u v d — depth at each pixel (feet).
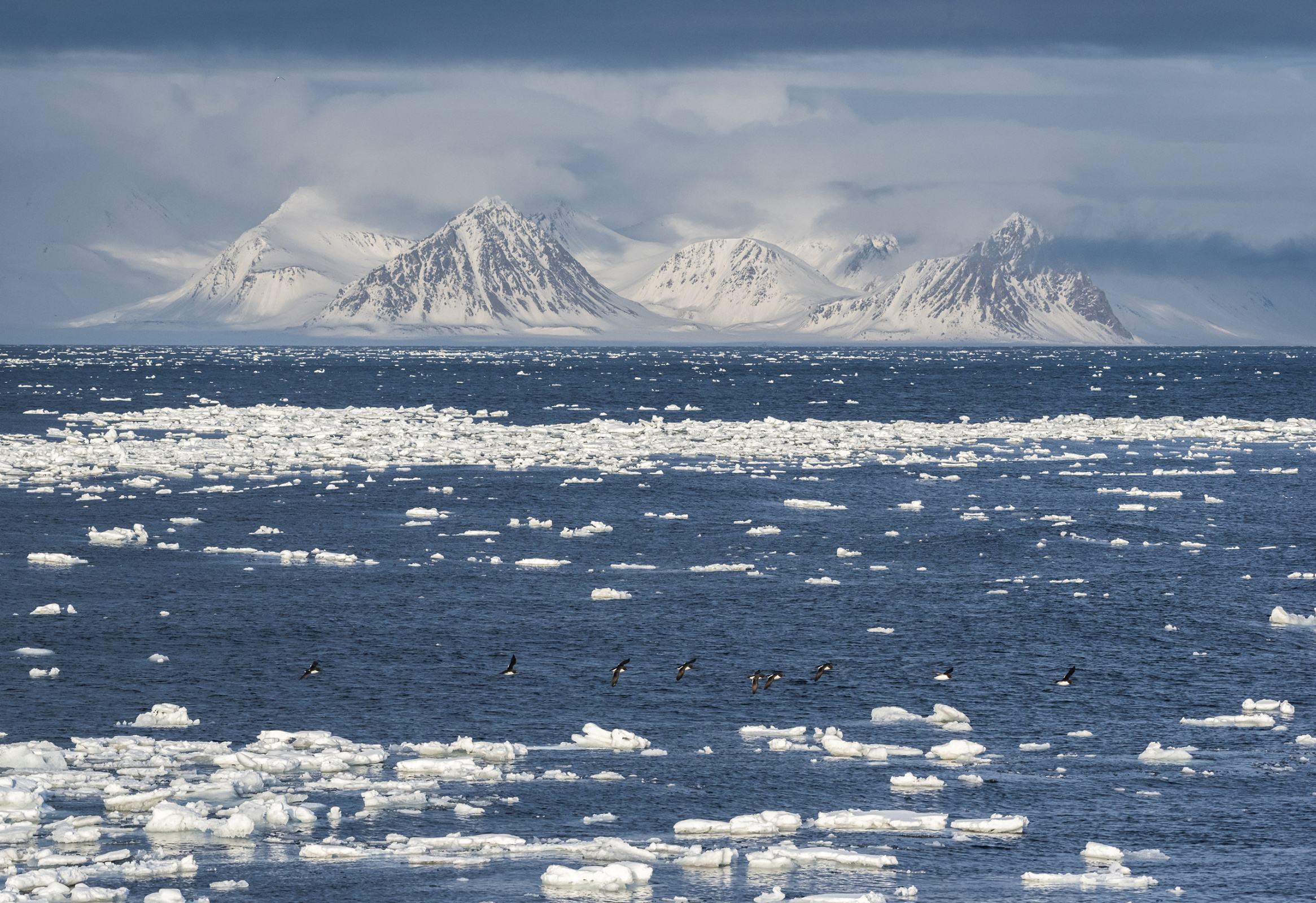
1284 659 508.12
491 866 316.40
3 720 421.18
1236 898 301.63
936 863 321.52
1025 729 428.15
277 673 479.00
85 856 318.24
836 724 432.25
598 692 461.37
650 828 344.69
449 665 491.31
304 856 321.52
